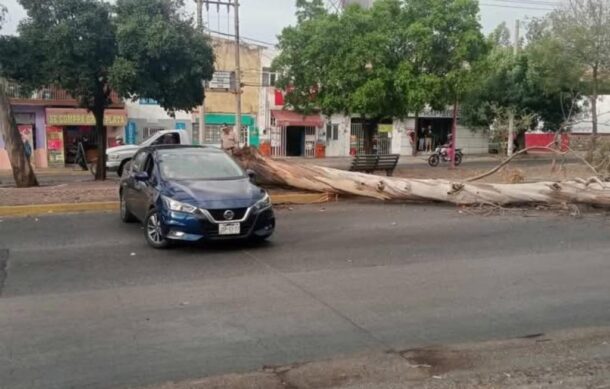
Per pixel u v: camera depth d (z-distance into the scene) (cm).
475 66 2511
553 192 1266
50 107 3303
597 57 2652
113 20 2028
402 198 1352
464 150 4500
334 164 3152
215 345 506
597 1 2656
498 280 715
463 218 1166
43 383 435
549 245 923
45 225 1065
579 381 439
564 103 3653
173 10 2072
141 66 1988
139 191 982
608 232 1032
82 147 3069
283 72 2606
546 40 2852
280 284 692
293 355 486
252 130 3978
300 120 4038
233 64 3906
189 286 683
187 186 893
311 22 2506
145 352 491
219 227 846
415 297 644
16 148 1681
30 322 562
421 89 2331
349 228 1050
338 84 2388
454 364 469
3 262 798
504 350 498
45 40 1947
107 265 782
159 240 880
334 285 688
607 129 4462
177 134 2397
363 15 2384
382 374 451
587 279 721
